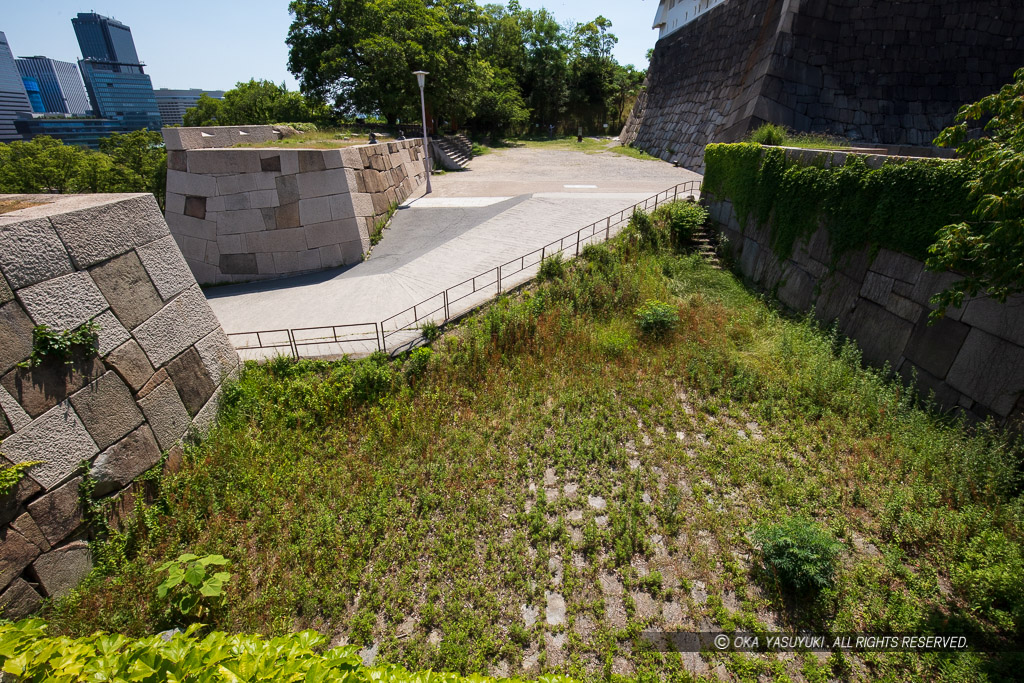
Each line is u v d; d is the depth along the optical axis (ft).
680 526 23.66
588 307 41.34
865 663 17.92
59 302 22.25
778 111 69.82
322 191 53.62
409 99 90.53
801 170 43.16
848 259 38.01
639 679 17.60
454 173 89.40
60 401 22.15
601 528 23.82
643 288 44.01
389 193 65.26
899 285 33.40
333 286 48.11
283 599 20.81
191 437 29.17
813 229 41.70
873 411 29.45
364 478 27.20
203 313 31.14
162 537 24.34
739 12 85.92
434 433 30.27
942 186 30.27
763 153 48.67
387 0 86.89
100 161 131.75
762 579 20.86
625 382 34.04
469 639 19.19
